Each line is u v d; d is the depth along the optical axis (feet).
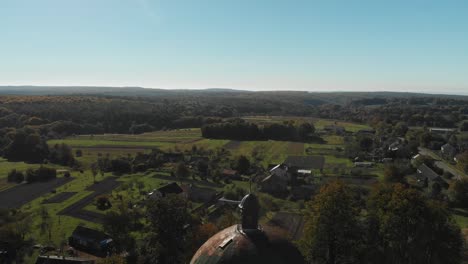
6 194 367.66
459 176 442.50
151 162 492.54
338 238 175.83
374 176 433.07
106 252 246.47
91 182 414.41
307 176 436.76
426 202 184.75
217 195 370.12
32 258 236.02
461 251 205.77
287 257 91.20
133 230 274.77
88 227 280.92
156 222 218.79
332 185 191.83
